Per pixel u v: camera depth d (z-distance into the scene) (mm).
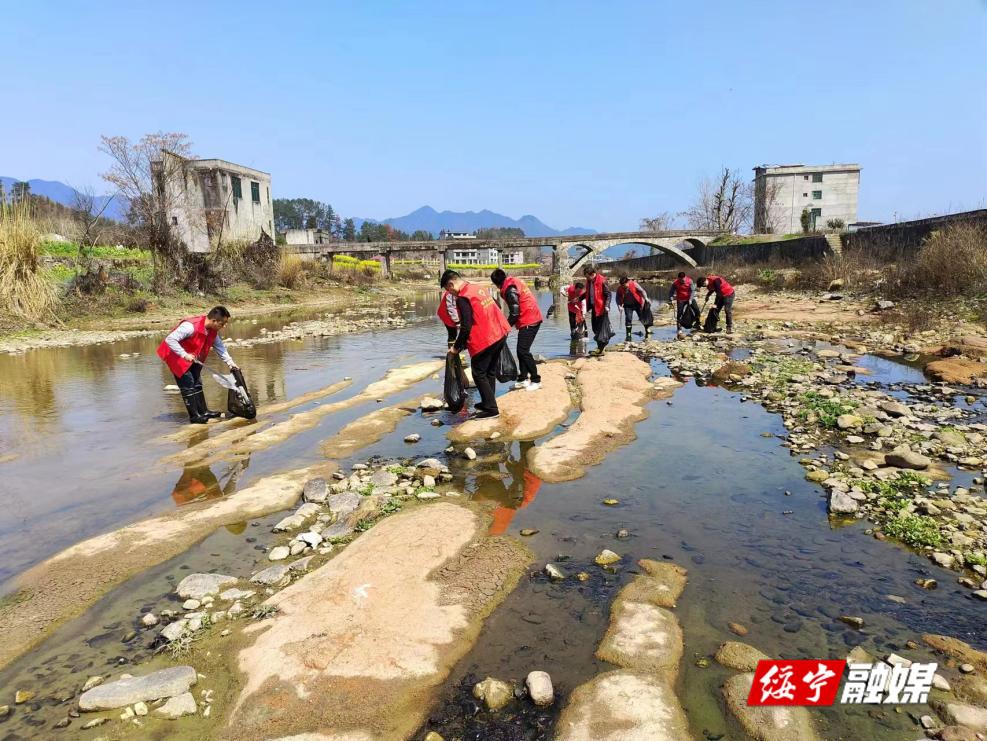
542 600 3574
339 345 15242
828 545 4219
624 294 14859
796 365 10500
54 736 2578
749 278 33719
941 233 19266
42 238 19422
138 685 2812
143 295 23438
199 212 37000
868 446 6285
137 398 9328
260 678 2871
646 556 4090
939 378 9320
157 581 3881
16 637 3279
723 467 5781
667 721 2578
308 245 51469
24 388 10172
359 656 3012
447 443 6676
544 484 5426
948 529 4301
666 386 9297
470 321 7137
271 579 3820
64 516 4926
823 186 71062
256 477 5750
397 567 3828
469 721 2637
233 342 15914
